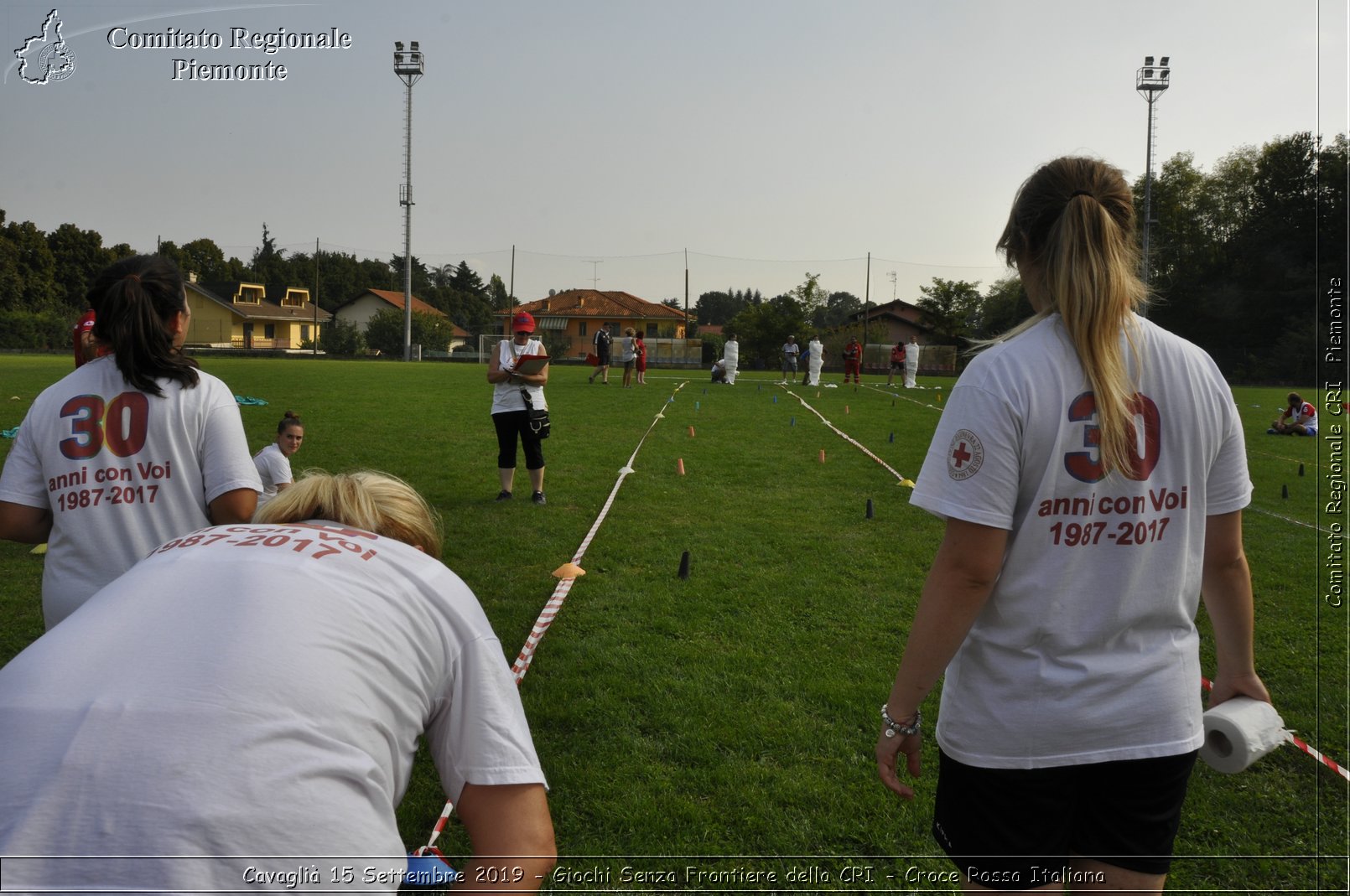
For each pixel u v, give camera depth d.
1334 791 3.23
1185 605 1.60
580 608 5.14
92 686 1.11
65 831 1.01
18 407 14.96
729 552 6.45
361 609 1.27
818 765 3.38
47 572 2.30
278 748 1.10
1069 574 1.53
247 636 1.17
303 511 1.56
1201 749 1.83
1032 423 1.49
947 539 1.56
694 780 3.26
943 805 1.72
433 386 22.84
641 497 8.53
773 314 50.66
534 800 1.37
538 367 8.02
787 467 10.51
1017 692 1.56
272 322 64.88
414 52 38.44
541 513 7.76
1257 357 38.22
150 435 2.29
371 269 93.44
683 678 4.14
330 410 15.90
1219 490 1.65
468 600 1.43
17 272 51.81
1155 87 33.72
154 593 1.23
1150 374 1.54
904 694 1.65
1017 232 1.67
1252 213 39.81
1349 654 4.59
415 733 1.31
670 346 46.47
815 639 4.68
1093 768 1.59
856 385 26.92
